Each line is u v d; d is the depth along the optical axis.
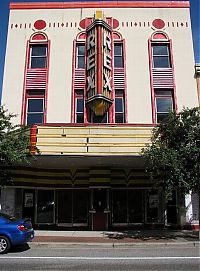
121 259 11.48
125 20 21.95
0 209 19.25
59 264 10.65
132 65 21.16
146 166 17.52
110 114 20.17
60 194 21.02
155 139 16.53
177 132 15.71
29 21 21.91
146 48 21.52
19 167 19.89
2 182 16.73
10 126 16.22
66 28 21.81
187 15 22.14
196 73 21.03
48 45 21.44
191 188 15.19
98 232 18.48
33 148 16.98
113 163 19.55
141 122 20.17
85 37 21.62
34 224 20.31
